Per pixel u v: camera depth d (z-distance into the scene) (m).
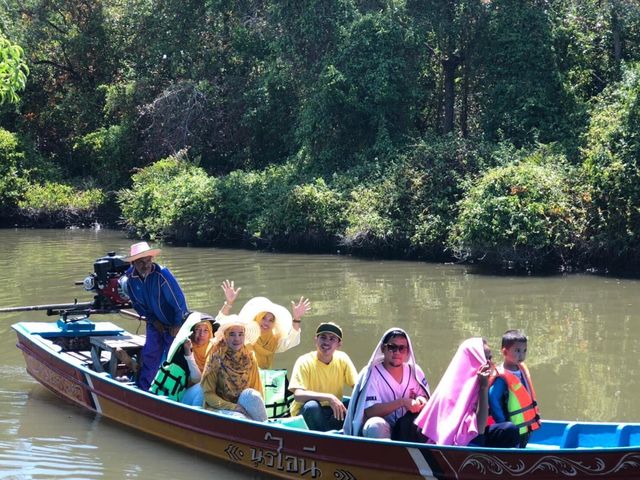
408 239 21.73
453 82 27.31
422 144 23.48
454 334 12.81
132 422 9.09
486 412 6.88
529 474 6.78
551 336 12.78
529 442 7.91
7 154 32.09
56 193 31.72
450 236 20.84
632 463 6.57
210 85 31.95
